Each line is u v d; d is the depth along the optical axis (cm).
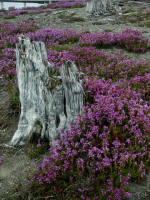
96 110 480
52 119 464
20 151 484
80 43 1102
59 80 459
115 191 338
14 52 987
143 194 364
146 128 439
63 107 474
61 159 403
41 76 454
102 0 1970
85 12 2141
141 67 806
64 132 455
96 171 391
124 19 1792
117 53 998
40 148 471
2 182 406
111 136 453
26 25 1573
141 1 2600
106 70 780
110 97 520
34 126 493
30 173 419
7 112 595
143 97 605
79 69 815
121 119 471
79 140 454
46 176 381
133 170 388
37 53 491
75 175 378
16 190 385
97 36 1151
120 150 414
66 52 912
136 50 1022
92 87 587
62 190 369
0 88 749
